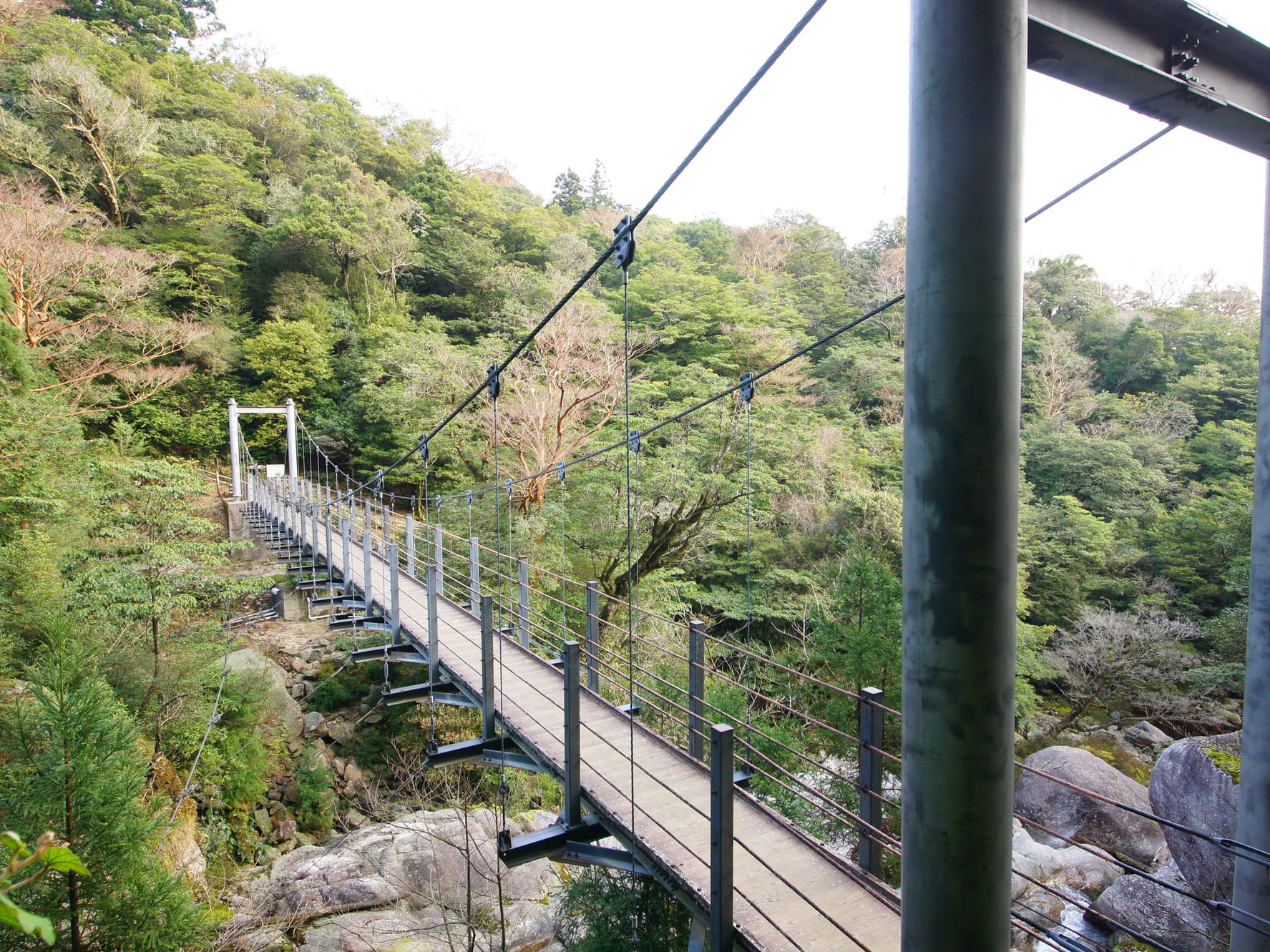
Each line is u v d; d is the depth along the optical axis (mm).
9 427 7469
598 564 11984
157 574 7332
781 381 14609
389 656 6629
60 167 15969
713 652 9945
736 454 11898
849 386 16453
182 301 18109
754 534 12031
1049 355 16938
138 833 3432
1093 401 15859
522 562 6406
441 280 21219
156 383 15211
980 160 1059
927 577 1116
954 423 1076
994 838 1098
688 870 2875
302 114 25359
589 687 5148
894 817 5305
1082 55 1391
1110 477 13570
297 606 10805
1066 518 12320
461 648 6055
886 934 2533
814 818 5281
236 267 19594
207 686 7477
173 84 21984
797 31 1728
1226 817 4160
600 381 12992
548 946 5523
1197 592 11234
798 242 24719
